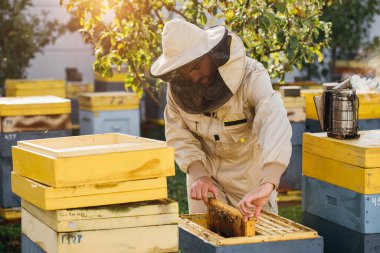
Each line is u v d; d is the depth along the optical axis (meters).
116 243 2.49
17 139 5.49
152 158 2.53
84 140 2.92
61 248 2.42
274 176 2.84
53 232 2.46
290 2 3.97
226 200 3.41
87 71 13.59
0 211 5.76
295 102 5.86
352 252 2.90
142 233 2.53
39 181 2.53
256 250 2.61
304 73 11.33
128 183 2.50
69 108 5.58
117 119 7.48
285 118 2.94
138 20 4.67
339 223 2.98
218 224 3.00
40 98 5.87
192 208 3.41
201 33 2.85
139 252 2.53
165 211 2.54
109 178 2.47
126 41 4.64
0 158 5.59
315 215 3.17
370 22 11.41
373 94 5.60
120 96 7.44
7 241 5.27
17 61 10.55
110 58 4.72
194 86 2.93
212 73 2.88
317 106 3.14
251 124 3.18
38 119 5.50
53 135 5.55
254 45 4.18
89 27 4.67
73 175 2.41
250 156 3.27
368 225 2.82
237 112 3.10
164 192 2.56
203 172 3.25
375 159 2.79
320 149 3.08
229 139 3.20
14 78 10.63
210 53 2.79
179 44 2.80
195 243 2.76
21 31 10.40
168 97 3.26
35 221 2.64
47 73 13.29
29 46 10.57
